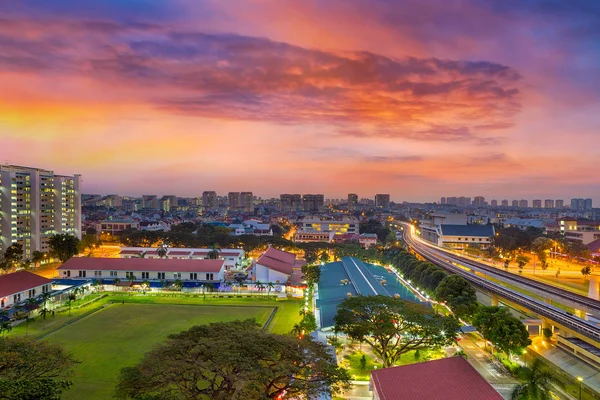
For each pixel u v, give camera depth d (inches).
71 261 6240.2
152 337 3722.9
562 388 2561.5
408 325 2945.4
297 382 2064.5
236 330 2349.9
